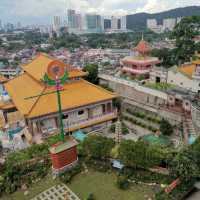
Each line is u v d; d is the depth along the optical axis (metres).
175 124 39.16
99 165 25.73
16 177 24.19
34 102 36.47
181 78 47.06
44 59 46.59
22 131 37.53
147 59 61.69
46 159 26.64
